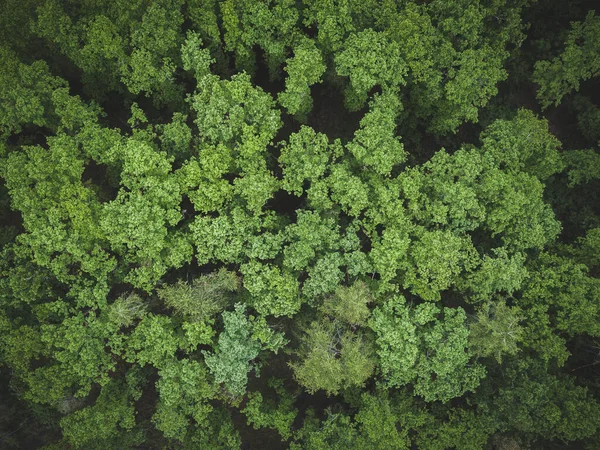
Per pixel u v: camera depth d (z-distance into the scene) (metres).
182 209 34.34
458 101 32.28
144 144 28.59
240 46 32.84
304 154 29.84
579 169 34.78
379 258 28.84
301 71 30.45
